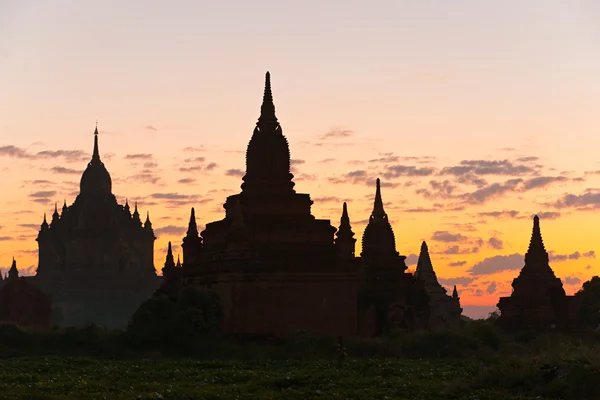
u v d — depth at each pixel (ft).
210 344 283.79
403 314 337.11
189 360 254.27
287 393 177.47
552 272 388.16
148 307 291.17
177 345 281.95
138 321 290.15
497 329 355.36
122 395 174.09
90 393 177.27
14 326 293.43
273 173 323.98
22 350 279.49
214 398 170.81
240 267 302.04
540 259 387.34
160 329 283.79
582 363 178.09
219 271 307.78
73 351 280.51
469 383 185.06
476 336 296.71
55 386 187.01
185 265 337.93
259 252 306.96
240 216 307.78
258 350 279.90
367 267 358.43
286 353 275.80
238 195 326.03
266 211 317.83
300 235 314.35
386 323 335.67
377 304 337.93
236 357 272.72
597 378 169.99
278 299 303.89
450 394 175.83
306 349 278.05
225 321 301.22
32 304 422.82
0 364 238.07
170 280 357.82
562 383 173.58
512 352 283.59
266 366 237.04
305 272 306.35
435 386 188.14
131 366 233.14
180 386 187.42
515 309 381.40
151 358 267.39
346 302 309.42
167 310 289.74
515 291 386.32
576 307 388.16
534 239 389.60
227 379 203.10
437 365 237.45
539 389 174.29
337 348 266.98
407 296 351.05
